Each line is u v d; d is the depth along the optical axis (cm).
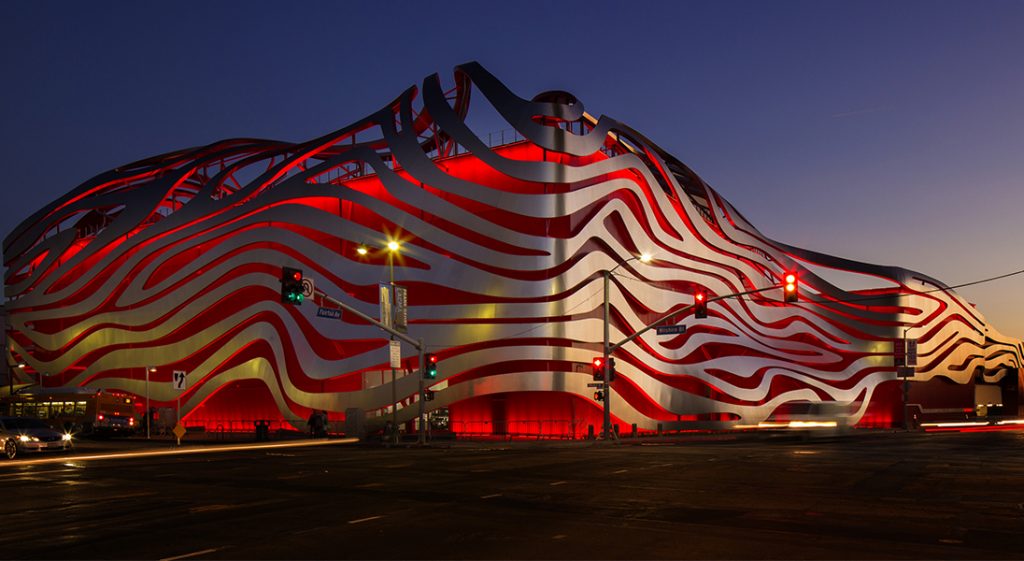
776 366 6078
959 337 8344
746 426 5591
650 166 6034
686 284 5853
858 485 1920
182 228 5838
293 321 5228
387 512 1504
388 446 3919
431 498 1709
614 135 5484
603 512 1485
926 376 7675
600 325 4781
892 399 7406
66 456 3244
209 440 4775
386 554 1109
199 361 5878
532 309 4612
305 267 5256
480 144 4681
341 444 4184
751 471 2292
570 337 4628
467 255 4703
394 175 4956
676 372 5316
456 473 2292
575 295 4647
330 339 5072
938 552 1101
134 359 6047
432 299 4966
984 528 1295
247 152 6112
